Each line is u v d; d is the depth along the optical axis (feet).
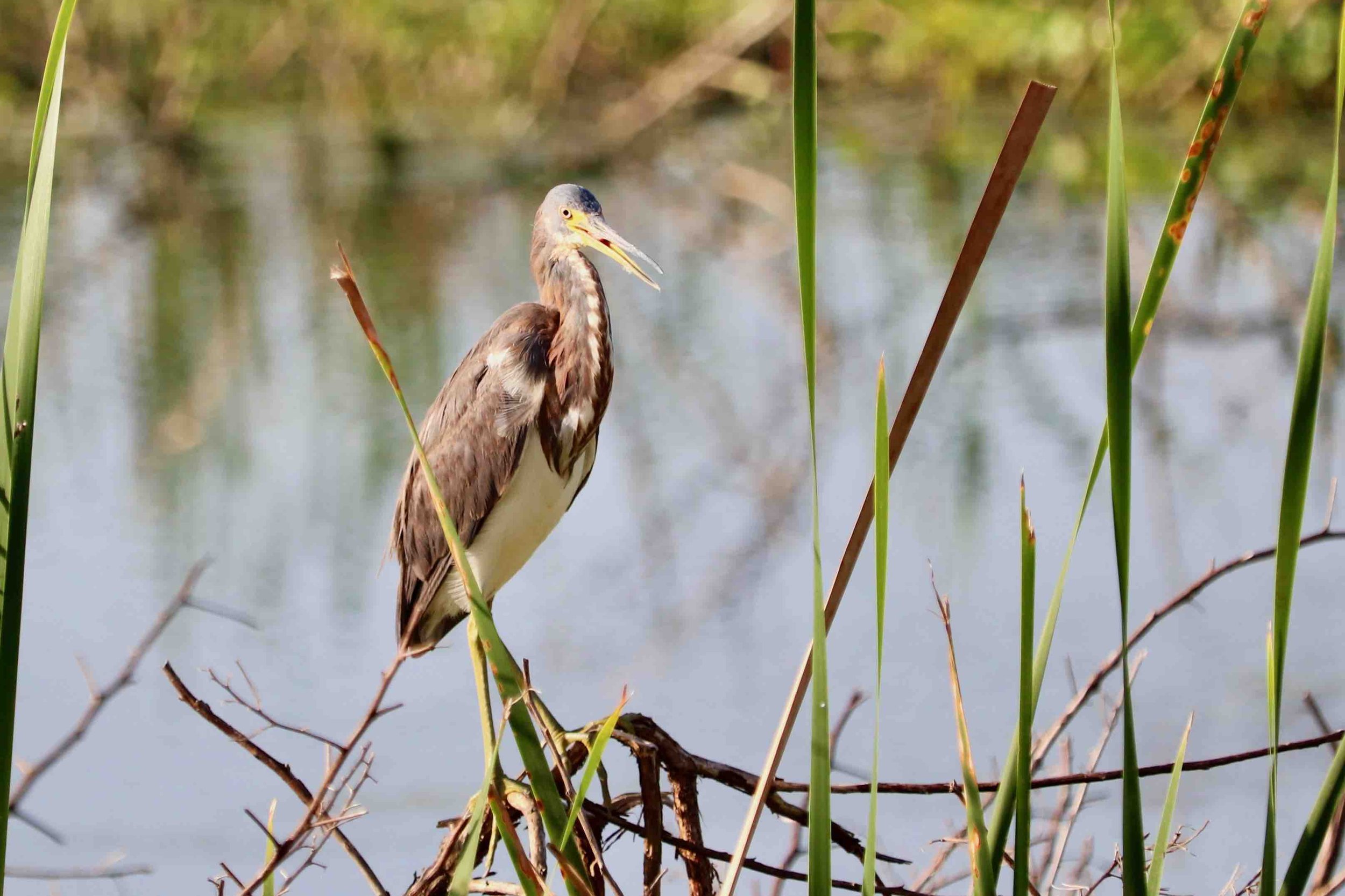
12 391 12.46
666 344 56.13
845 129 84.02
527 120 86.22
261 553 40.27
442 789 30.45
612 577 38.65
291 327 56.95
